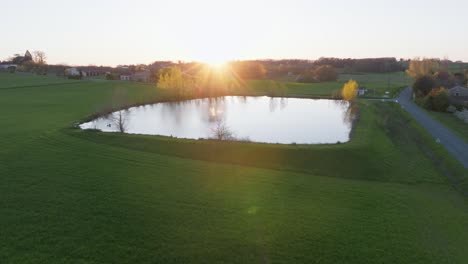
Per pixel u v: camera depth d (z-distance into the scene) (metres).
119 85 122.06
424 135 46.78
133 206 22.25
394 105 77.75
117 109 70.75
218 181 27.78
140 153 35.19
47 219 20.02
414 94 91.44
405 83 142.88
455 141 42.66
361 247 18.30
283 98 105.88
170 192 24.94
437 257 17.72
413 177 31.19
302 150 35.97
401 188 28.33
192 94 103.94
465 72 132.75
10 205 21.66
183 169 30.53
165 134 50.03
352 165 33.34
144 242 18.03
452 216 22.98
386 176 31.45
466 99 77.44
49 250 16.92
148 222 20.19
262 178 29.00
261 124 60.75
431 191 28.09
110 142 39.38
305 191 26.31
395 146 41.25
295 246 18.17
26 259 16.14
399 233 19.97
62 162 30.88
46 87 107.69
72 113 60.81
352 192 26.44
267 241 18.56
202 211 21.95
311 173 31.61
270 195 25.14
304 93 114.38
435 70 134.38
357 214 22.30
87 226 19.41
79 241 17.84
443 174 32.28
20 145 35.91
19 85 109.25
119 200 23.08
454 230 20.95
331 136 50.03
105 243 17.77
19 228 18.86
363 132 47.22
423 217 22.42
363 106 77.75
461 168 32.44
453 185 29.58
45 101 76.12
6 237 17.92
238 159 34.56
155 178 27.77
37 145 36.25
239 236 18.98
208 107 85.00
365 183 29.30
